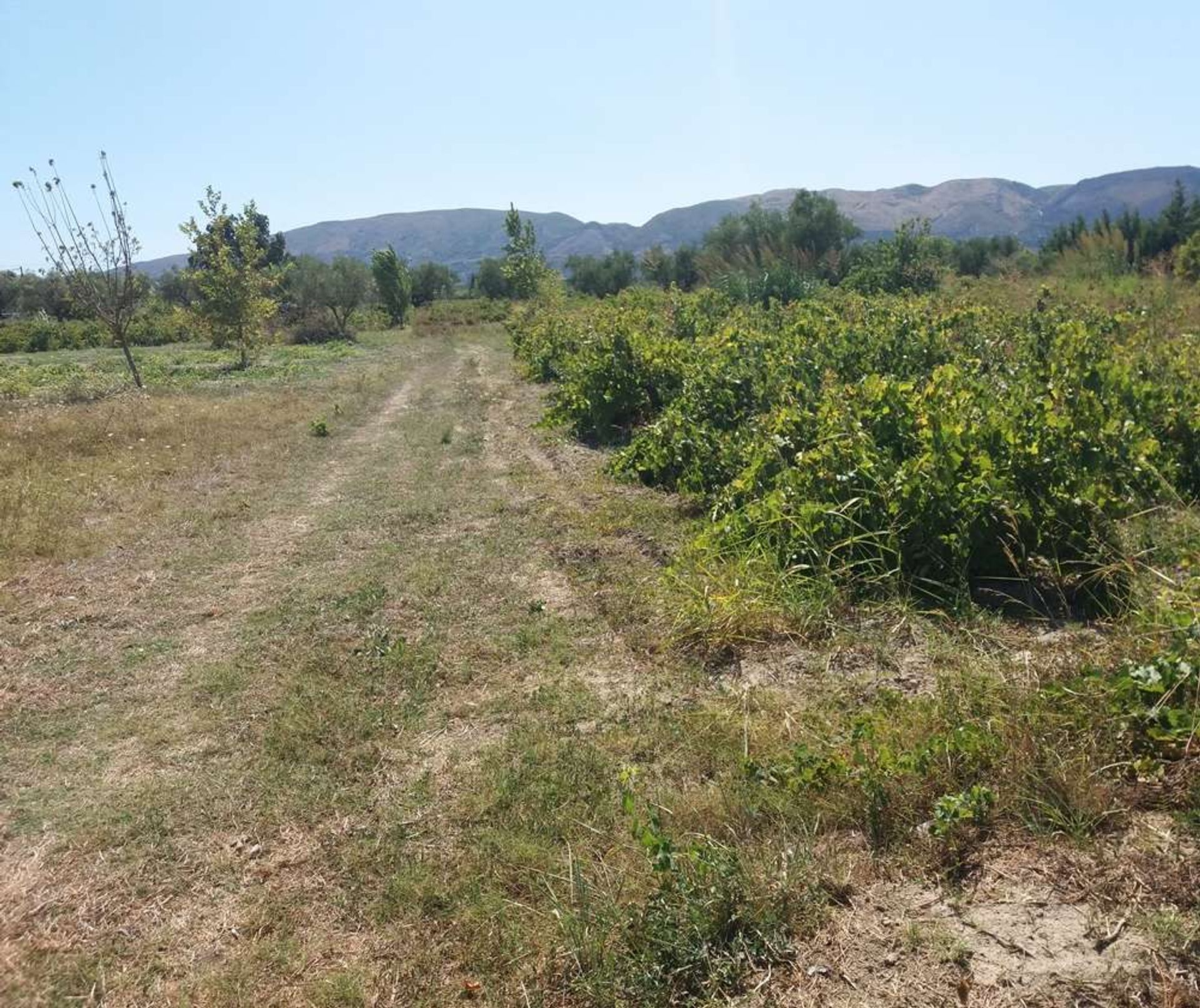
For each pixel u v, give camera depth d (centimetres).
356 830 306
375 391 1587
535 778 325
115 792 337
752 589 446
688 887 248
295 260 3244
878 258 1881
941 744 294
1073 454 472
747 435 665
